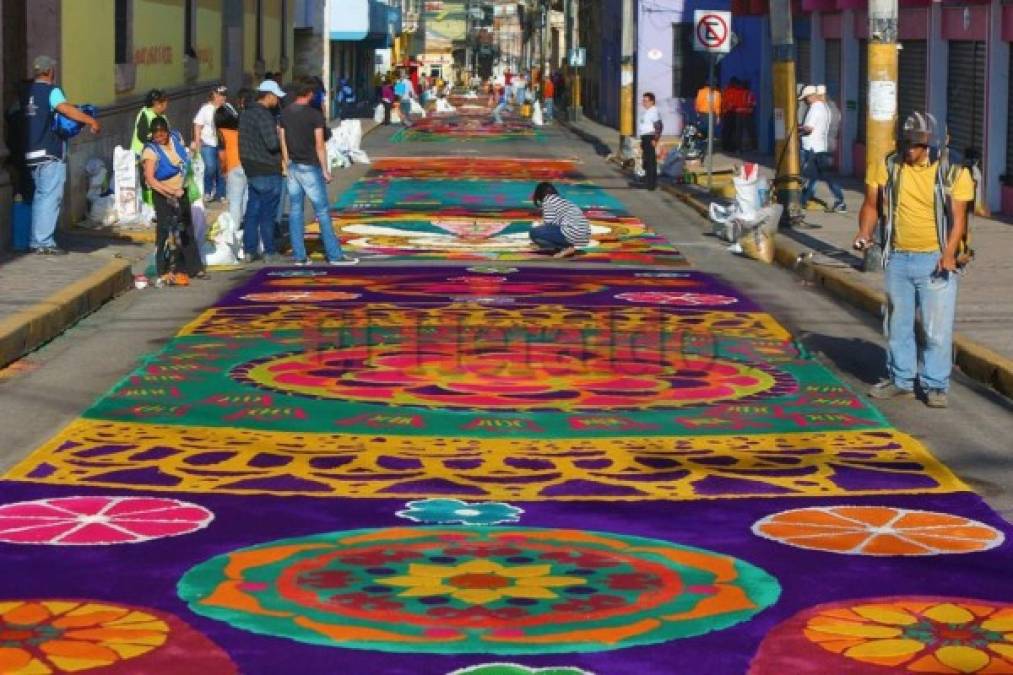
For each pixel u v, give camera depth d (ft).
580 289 64.54
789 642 24.86
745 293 64.54
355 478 34.81
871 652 24.43
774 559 29.17
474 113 309.01
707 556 29.35
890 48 69.36
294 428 39.47
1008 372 44.27
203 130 98.58
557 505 32.78
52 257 66.95
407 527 31.12
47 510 31.96
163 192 64.13
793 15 153.99
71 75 84.43
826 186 119.34
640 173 132.05
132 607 26.30
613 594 27.12
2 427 39.37
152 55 109.40
